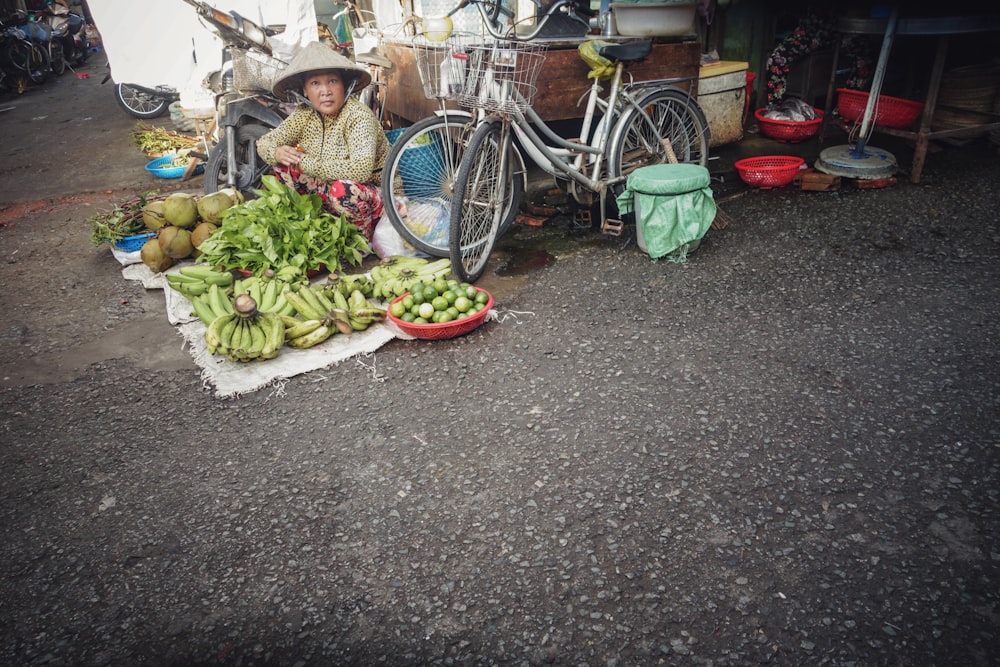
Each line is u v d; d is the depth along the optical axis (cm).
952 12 470
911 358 316
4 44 1208
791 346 332
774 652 194
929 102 489
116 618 217
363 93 536
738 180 551
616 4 454
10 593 227
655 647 198
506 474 265
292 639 207
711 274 409
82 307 420
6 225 570
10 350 376
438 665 197
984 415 276
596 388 312
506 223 437
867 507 238
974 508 235
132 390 333
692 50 507
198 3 444
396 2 685
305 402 316
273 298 373
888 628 198
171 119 927
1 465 287
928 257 406
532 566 225
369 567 229
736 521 236
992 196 479
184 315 394
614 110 452
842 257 416
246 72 472
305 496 261
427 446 283
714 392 303
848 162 515
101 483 274
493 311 378
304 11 625
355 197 418
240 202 462
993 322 338
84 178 691
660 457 267
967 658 188
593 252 451
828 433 273
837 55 552
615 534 235
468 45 384
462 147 425
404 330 350
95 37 1817
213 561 235
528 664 196
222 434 298
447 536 239
